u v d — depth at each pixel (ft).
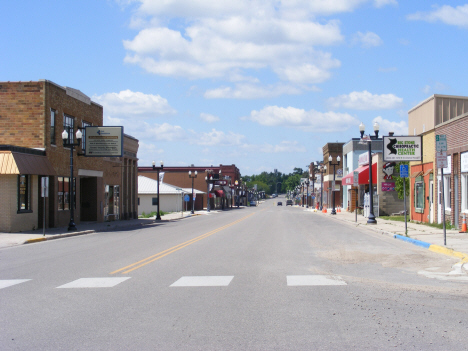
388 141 92.94
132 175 145.18
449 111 87.71
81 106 106.32
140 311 24.73
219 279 33.83
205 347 18.72
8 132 88.38
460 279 33.47
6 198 78.64
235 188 423.64
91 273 37.47
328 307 25.07
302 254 48.26
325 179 276.82
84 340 19.86
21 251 55.83
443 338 19.54
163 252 51.31
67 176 98.37
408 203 122.11
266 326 21.56
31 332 21.15
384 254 47.98
